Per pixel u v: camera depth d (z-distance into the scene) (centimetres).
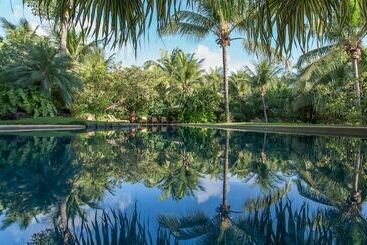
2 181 285
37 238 147
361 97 1179
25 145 607
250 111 3111
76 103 1862
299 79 1867
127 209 197
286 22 205
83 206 205
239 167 379
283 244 139
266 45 204
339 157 467
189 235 150
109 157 462
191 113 2689
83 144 657
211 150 580
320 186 267
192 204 209
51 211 192
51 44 1792
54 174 321
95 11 168
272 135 1012
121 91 2286
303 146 636
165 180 295
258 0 202
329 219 175
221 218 178
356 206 203
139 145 668
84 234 152
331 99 1418
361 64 1675
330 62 1617
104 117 2111
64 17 169
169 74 3134
